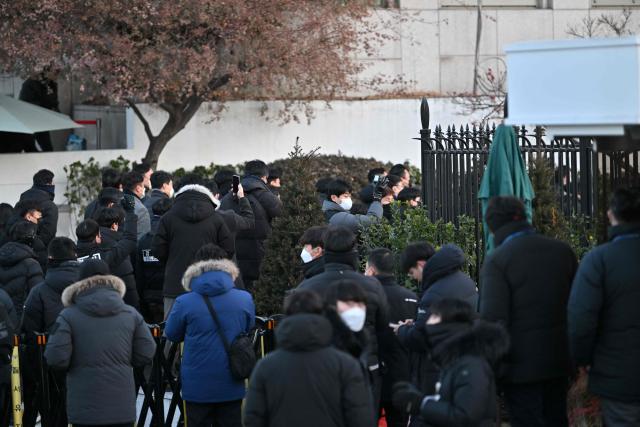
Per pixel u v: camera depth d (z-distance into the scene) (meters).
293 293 10.20
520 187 13.24
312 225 16.27
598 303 10.48
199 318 13.48
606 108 10.50
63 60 29.19
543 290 11.07
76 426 13.52
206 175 33.16
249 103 34.31
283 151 34.88
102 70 28.81
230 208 19.36
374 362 12.45
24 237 17.28
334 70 31.33
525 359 11.01
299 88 33.41
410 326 12.38
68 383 13.60
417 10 37.25
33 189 23.09
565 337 11.25
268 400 9.76
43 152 32.56
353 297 10.73
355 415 9.77
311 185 16.64
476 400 9.46
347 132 35.50
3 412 16.34
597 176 12.83
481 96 33.53
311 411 9.67
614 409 10.65
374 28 34.41
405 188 20.55
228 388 13.55
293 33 30.75
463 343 9.74
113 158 33.03
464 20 37.97
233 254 18.12
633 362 10.50
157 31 29.23
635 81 10.34
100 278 13.55
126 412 13.55
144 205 21.02
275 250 16.38
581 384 13.06
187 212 17.48
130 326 13.59
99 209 20.59
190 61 28.58
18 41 28.42
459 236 16.86
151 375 15.91
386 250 13.42
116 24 29.05
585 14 38.44
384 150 35.91
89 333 13.39
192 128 33.88
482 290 11.17
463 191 17.67
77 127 33.66
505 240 11.25
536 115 10.88
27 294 17.12
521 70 10.95
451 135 18.41
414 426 12.80
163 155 33.62
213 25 28.92
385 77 36.66
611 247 10.59
